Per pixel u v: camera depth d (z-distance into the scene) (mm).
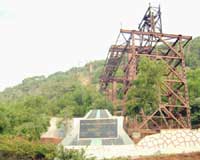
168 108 47062
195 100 49000
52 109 56094
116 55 59688
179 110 47094
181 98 46938
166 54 51000
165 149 32531
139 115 45031
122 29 49031
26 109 46156
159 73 44406
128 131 42156
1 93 126312
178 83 49375
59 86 90375
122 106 51688
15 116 41844
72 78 121188
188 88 51750
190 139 33000
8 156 28297
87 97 60000
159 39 49594
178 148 32562
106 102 57438
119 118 37844
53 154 27312
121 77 64562
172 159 28906
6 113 41312
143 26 55875
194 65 90750
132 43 48781
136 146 32750
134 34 49125
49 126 44281
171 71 49406
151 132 41219
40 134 41219
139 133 40750
